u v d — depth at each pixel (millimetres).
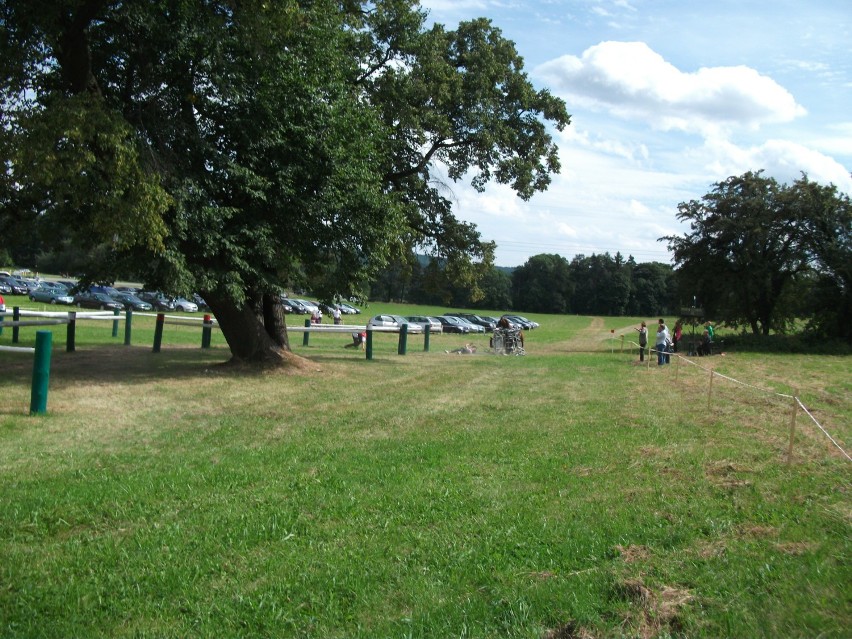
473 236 25688
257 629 4148
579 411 12734
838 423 11852
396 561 5145
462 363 23750
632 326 89125
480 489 7051
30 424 9805
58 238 16562
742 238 42656
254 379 16062
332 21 16703
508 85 24344
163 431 9898
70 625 4145
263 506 6344
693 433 10516
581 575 4871
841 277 40719
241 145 15297
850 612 4359
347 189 16672
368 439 9688
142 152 13062
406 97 21578
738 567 5012
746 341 41500
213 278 14539
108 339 27906
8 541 5430
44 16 11891
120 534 5633
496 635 4074
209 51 13859
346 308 85188
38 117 11602
